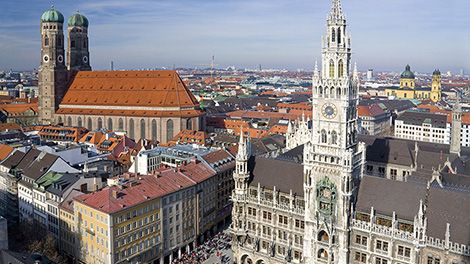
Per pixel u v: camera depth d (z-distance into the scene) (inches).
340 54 4291.3
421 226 3959.2
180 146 7637.8
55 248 5423.2
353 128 4515.3
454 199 4082.2
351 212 4382.4
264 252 5142.7
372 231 4247.0
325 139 4458.7
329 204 4463.6
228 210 6815.9
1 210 7130.9
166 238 5467.5
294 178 5019.7
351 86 4384.8
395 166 6501.0
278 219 4992.6
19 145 7785.4
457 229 3932.1
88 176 6008.9
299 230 4827.8
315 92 4439.0
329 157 4399.6
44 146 7504.9
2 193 7071.9
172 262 5506.9
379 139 6904.5
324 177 4473.4
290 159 5979.3
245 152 5226.4
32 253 4286.4
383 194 4402.1
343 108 4279.0
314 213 4598.9
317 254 4628.4
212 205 6368.1
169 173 5851.4
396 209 4264.3
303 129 7160.4
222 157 6820.9
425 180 5418.3
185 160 6688.0
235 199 5280.5
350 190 4360.2
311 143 4549.7
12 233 6122.1
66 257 5511.8
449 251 3838.6
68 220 5418.3
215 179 6397.6
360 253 4387.3
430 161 6382.9
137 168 7140.8
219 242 6077.8
